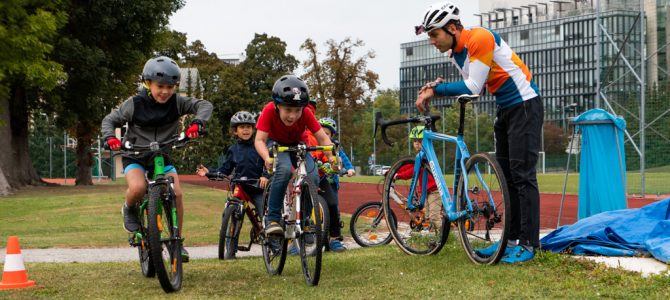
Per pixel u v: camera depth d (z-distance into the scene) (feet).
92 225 48.03
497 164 20.80
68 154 232.53
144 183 20.79
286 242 21.56
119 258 30.35
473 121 207.62
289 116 21.15
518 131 21.74
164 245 20.04
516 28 359.87
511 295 17.08
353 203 76.23
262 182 27.43
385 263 22.99
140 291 19.49
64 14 84.17
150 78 20.53
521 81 21.75
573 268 20.02
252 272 22.70
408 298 17.33
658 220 24.08
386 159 223.51
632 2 84.79
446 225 23.52
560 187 108.88
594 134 31.86
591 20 331.16
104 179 211.20
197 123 20.62
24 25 78.69
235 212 28.73
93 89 116.37
